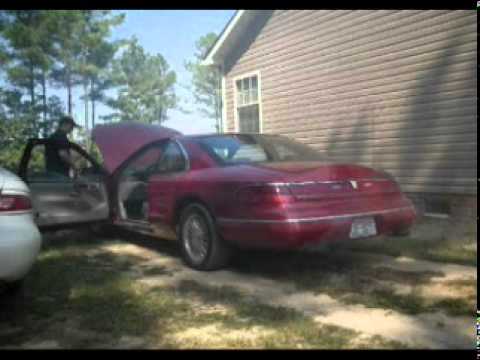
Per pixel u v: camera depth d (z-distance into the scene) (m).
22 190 4.03
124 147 7.00
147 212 6.38
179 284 4.95
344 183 4.94
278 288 4.79
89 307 4.25
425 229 7.71
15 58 25.97
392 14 9.32
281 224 4.63
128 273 5.45
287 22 11.41
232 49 12.98
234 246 5.36
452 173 8.59
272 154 5.71
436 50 8.70
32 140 6.63
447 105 8.61
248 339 3.51
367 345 3.37
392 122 9.45
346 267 5.47
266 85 12.05
